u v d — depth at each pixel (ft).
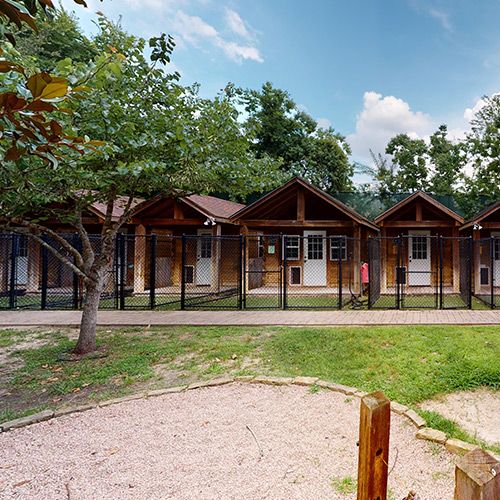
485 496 3.17
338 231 40.88
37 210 16.48
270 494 7.37
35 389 13.37
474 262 35.78
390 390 12.51
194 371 14.84
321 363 15.20
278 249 41.22
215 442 9.55
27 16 4.09
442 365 14.37
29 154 4.80
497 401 12.21
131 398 12.40
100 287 18.16
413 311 25.70
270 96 74.79
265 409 11.45
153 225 37.55
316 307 27.99
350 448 9.07
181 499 7.28
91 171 14.40
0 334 21.13
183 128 15.37
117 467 8.47
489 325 20.70
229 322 22.89
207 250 42.04
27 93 4.33
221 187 20.72
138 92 16.51
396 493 7.31
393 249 41.14
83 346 17.33
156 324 22.74
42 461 8.79
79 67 8.57
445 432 9.82
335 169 78.79
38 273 37.91
